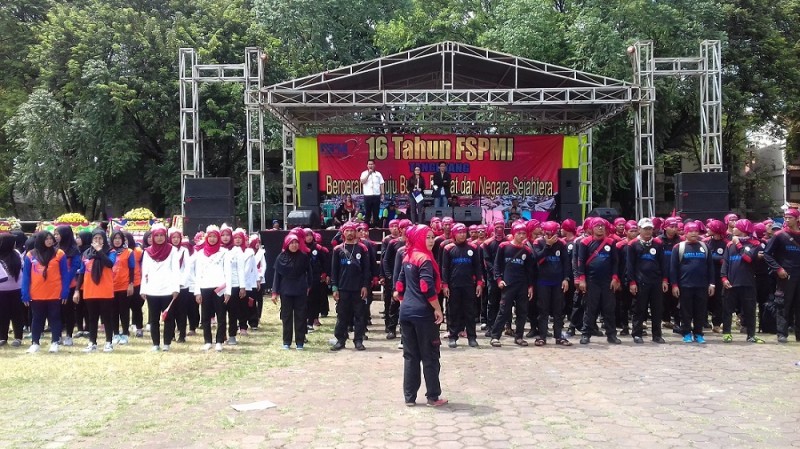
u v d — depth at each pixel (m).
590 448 5.35
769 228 11.83
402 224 11.71
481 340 11.64
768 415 6.34
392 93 17.98
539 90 17.73
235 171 33.84
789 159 34.44
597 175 28.38
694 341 11.09
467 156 21.34
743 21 29.45
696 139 33.41
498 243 11.80
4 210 34.78
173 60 30.61
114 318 11.10
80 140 29.83
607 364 9.09
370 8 33.31
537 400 6.99
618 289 11.56
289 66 31.98
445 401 6.81
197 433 5.87
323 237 14.32
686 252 11.00
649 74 18.81
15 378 8.17
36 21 36.50
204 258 10.45
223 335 10.43
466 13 32.09
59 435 5.83
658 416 6.32
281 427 6.04
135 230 23.75
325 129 23.09
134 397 7.23
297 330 10.60
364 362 9.45
